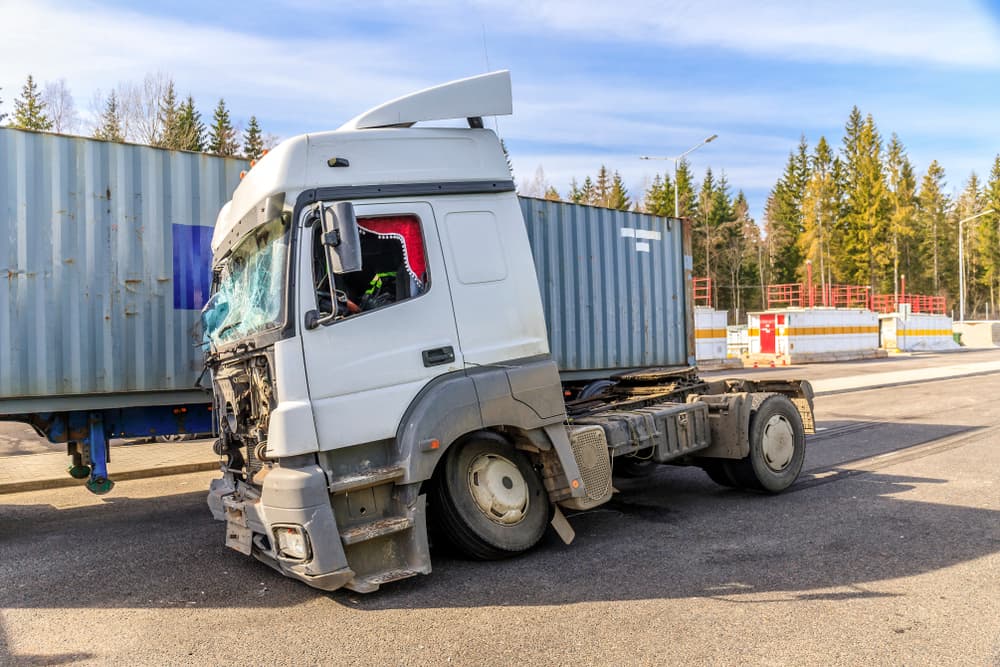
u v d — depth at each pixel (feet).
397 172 17.15
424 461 16.07
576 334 32.42
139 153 26.16
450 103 18.30
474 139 18.57
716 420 24.56
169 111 130.72
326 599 15.88
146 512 26.30
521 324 18.34
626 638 13.16
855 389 64.64
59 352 24.38
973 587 15.38
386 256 16.67
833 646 12.60
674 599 15.15
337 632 13.94
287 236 15.74
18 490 30.81
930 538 19.11
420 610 14.93
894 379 74.33
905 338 153.07
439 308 17.10
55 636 14.29
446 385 16.67
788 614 14.14
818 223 252.62
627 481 28.84
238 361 17.44
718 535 20.12
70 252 24.67
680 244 37.47
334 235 14.92
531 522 18.42
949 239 288.30
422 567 15.84
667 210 249.14
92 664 12.90
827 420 45.50
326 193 16.11
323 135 16.60
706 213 247.91
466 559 18.29
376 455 16.08
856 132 267.18
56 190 24.50
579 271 32.73
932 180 293.43
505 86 19.07
